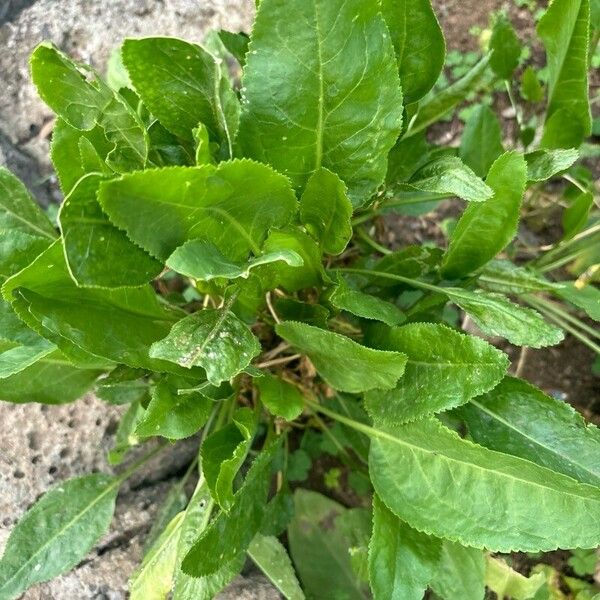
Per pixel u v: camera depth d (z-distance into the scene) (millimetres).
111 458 426
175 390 360
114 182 252
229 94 344
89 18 584
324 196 347
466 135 479
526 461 323
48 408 482
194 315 332
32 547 412
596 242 503
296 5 302
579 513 322
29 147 566
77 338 332
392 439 381
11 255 345
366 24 310
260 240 339
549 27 400
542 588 445
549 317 532
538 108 593
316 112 329
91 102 335
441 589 414
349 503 518
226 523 350
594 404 532
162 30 572
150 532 461
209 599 371
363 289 417
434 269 406
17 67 582
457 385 333
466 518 348
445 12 610
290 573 438
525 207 562
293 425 497
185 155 382
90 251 286
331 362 368
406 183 376
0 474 470
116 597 451
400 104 327
